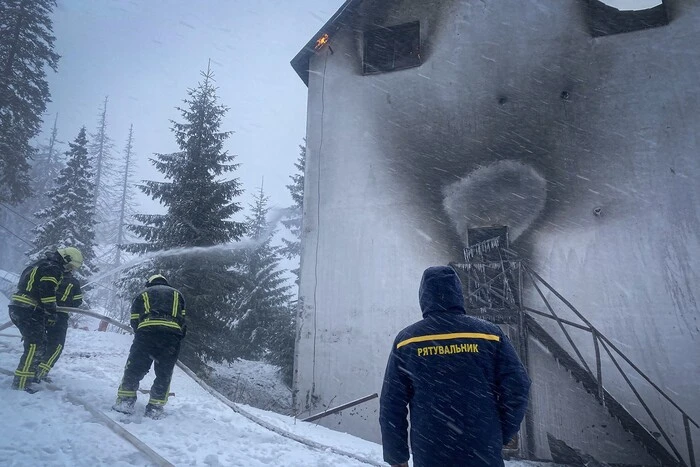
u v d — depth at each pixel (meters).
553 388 10.84
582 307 11.11
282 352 19.02
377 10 15.02
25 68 23.25
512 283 11.23
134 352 5.07
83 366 7.64
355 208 13.50
